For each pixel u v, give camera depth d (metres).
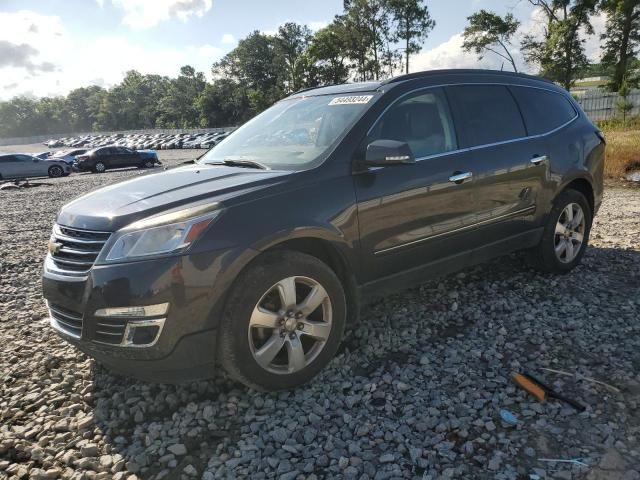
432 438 2.67
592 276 4.95
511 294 4.55
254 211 2.94
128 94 143.50
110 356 2.82
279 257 3.01
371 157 3.24
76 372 3.56
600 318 4.00
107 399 3.20
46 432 2.91
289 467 2.51
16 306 5.02
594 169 5.07
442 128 3.94
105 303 2.75
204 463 2.61
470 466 2.46
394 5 53.22
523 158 4.36
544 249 4.77
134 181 3.56
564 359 3.41
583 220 5.04
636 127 25.00
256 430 2.82
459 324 4.02
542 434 2.66
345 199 3.27
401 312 4.26
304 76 61.22
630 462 2.44
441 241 3.85
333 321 3.24
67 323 3.03
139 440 2.80
